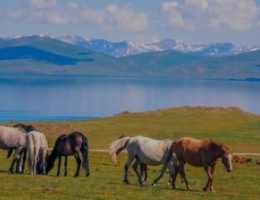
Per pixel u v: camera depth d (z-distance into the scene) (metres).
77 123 91.06
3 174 36.91
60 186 32.72
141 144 34.66
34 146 37.41
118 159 57.50
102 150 69.81
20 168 39.75
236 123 96.12
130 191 32.16
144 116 99.56
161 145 34.56
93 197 29.42
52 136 81.12
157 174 43.94
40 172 38.47
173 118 98.31
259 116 103.50
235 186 39.50
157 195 31.20
